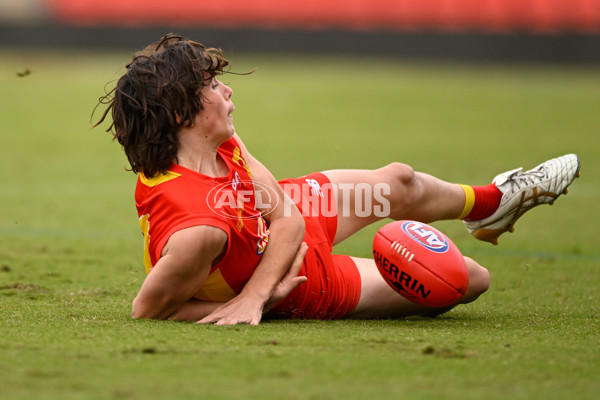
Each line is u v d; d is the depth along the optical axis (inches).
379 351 359.9
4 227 936.9
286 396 291.1
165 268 410.9
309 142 1819.6
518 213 568.1
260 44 3617.1
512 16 4035.4
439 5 4106.8
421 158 1585.9
